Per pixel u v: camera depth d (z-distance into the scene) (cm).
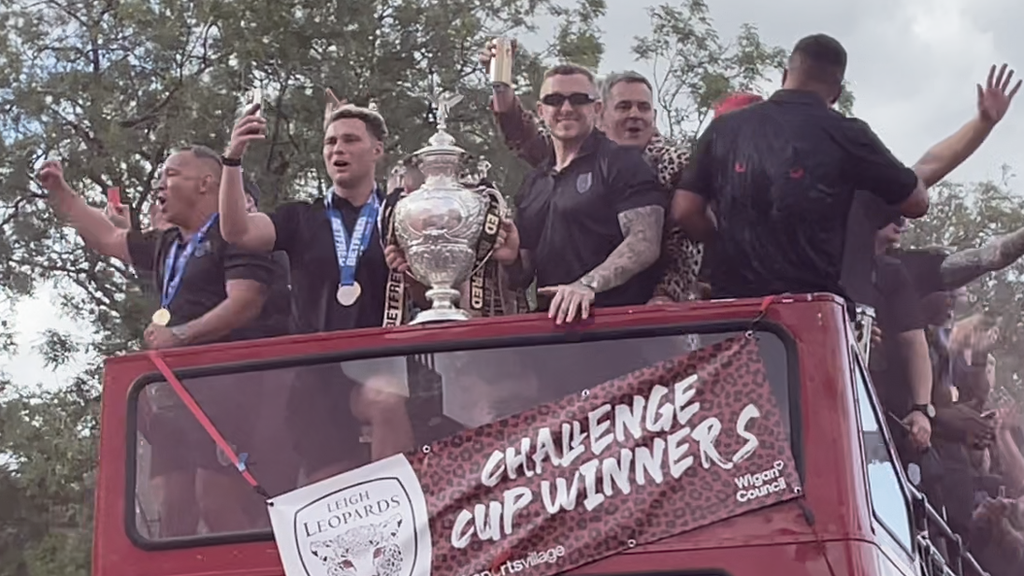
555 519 459
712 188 589
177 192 663
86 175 1931
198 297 646
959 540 666
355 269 624
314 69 1870
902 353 714
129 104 1952
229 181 615
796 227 565
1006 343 861
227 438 494
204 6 1875
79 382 1970
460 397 481
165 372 502
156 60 1942
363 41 1867
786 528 441
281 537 478
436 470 472
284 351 497
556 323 477
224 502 488
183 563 481
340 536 474
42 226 1930
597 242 595
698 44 1802
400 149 1770
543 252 606
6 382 1958
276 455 491
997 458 875
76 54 1972
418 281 553
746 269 570
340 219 637
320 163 1852
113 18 1984
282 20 1864
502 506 464
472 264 533
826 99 586
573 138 608
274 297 645
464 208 534
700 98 1769
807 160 567
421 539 467
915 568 528
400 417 484
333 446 489
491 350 481
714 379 458
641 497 454
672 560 446
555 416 468
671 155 672
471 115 1798
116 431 499
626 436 461
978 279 816
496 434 471
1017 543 809
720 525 446
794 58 586
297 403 493
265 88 1905
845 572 432
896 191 577
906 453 711
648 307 471
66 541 1856
